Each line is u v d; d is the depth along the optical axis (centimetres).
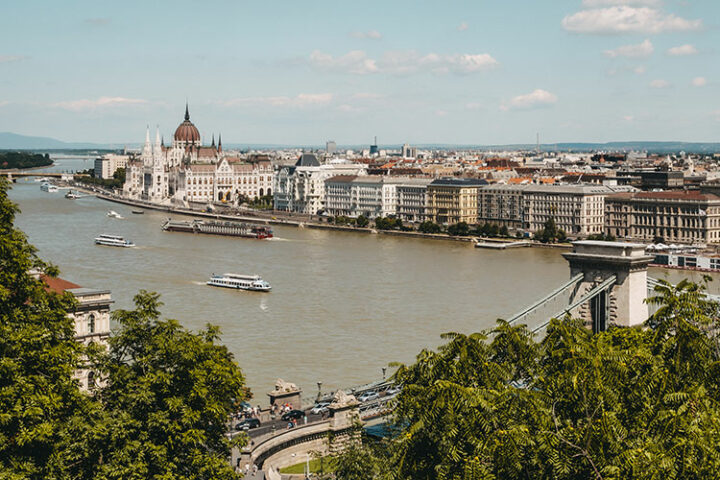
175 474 8819
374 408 14938
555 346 9794
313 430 13650
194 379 9325
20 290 9794
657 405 8250
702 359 9144
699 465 7131
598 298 15788
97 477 8381
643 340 10331
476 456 7569
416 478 8050
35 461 8450
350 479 10256
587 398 8188
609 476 7206
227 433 13525
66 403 9144
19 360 8806
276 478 12400
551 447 7462
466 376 8819
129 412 8969
